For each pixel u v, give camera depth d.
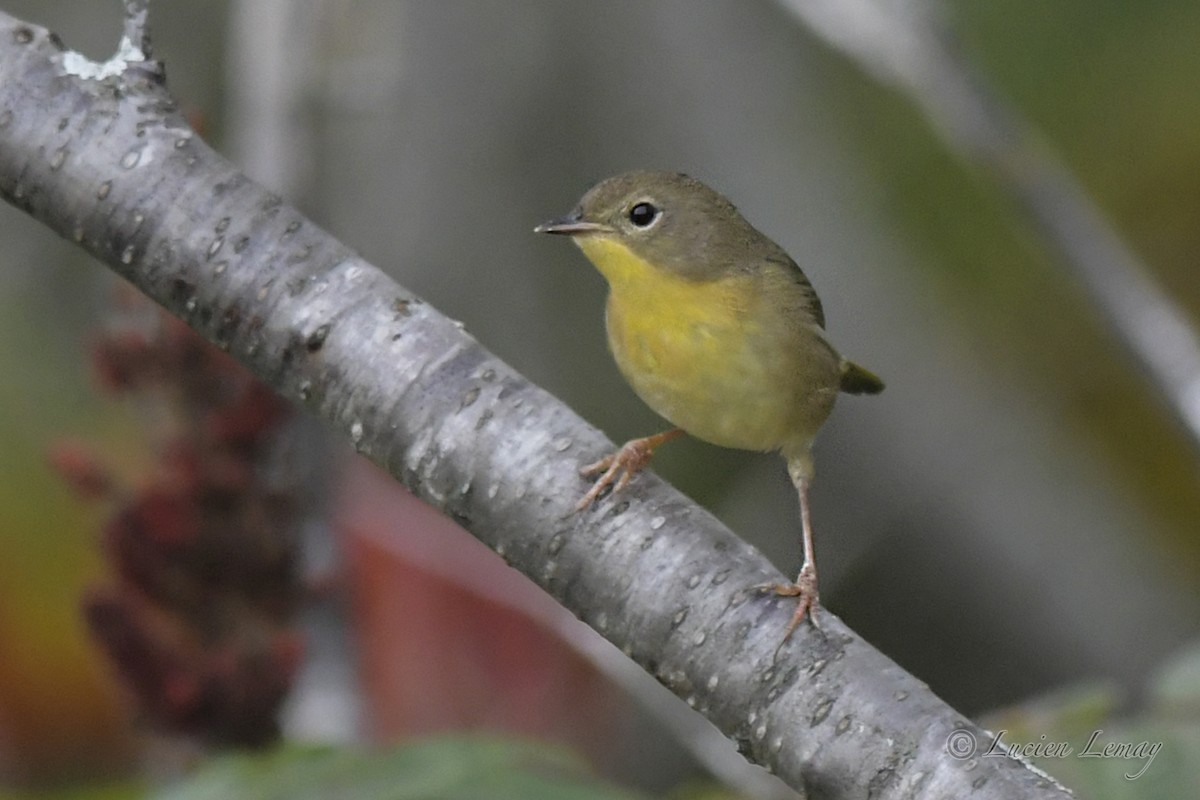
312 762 6.90
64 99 5.79
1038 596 13.89
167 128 5.80
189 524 7.80
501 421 5.53
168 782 7.99
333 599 9.09
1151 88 15.39
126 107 5.79
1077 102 15.44
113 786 7.66
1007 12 15.62
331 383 5.63
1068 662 13.60
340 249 5.76
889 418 14.34
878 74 10.56
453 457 5.52
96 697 10.91
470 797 6.67
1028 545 13.98
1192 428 10.12
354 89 11.36
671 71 15.13
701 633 5.26
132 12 5.86
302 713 9.04
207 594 7.89
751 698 5.18
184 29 14.72
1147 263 14.70
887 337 14.55
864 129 15.44
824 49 15.46
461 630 9.47
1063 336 14.84
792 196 14.93
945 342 14.69
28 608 11.54
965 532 14.09
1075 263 10.53
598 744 9.62
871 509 14.12
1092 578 13.84
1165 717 6.84
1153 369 10.26
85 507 10.87
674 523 5.40
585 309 14.87
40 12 14.80
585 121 15.02
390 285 5.71
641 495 5.46
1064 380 14.70
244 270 5.66
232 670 7.67
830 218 14.92
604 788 6.81
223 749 7.79
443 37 14.59
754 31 15.41
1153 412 14.42
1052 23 15.62
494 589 9.53
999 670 13.76
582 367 14.75
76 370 13.78
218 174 5.76
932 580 14.08
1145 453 14.41
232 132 13.62
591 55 15.11
